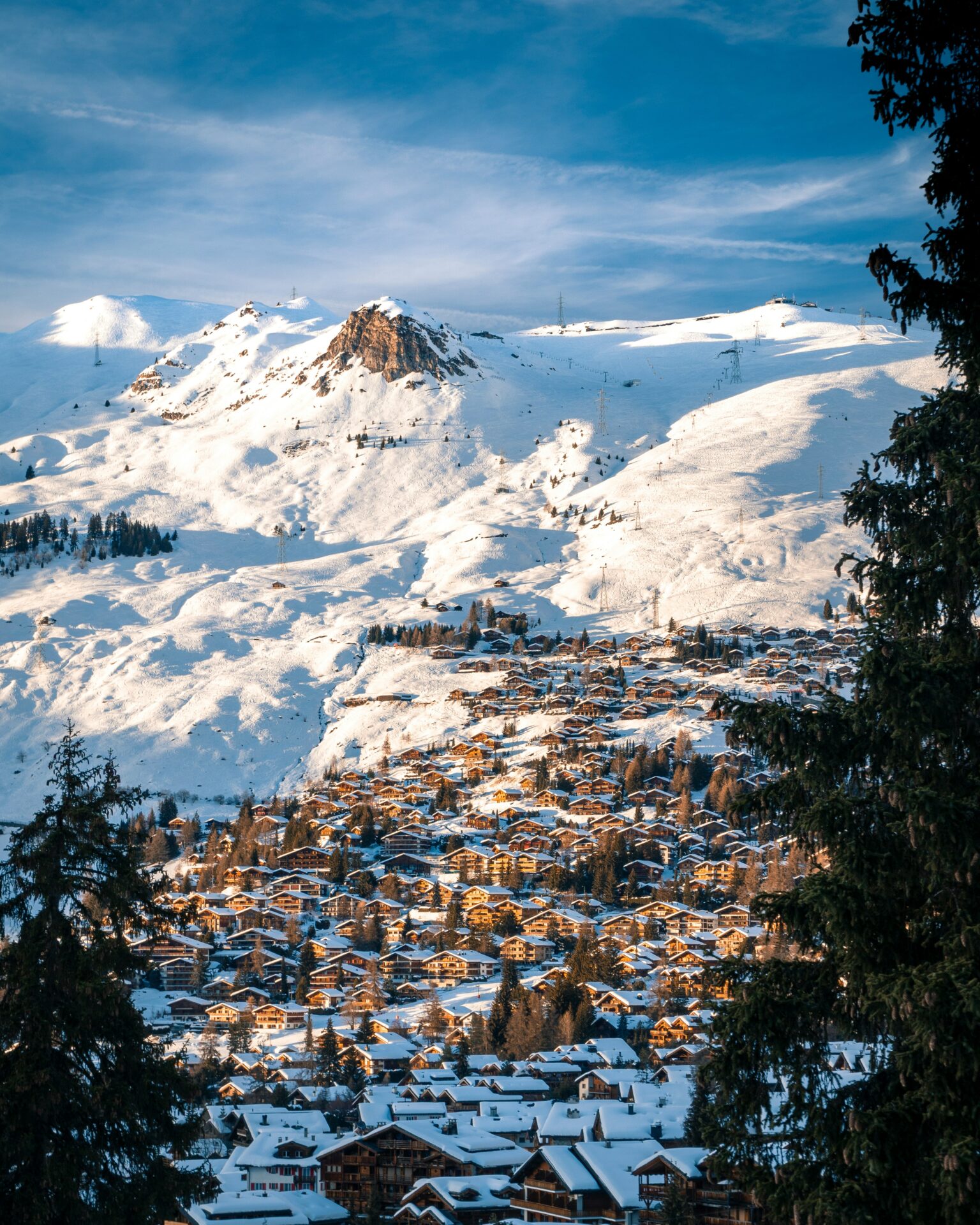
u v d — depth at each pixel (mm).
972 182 27484
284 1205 101562
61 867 42000
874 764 29656
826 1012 29219
